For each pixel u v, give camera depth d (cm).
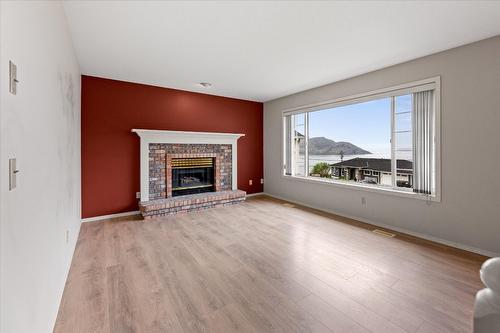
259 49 303
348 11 222
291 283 221
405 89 340
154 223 391
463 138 288
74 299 198
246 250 290
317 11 222
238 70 378
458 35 264
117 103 427
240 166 589
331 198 454
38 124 143
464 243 290
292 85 462
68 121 256
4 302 94
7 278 97
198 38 274
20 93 116
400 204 351
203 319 176
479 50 275
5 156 97
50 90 174
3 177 95
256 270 244
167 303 194
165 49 303
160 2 210
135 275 234
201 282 223
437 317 177
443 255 276
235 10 222
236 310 186
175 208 444
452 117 296
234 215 436
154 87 463
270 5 214
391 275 234
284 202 540
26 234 120
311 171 519
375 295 204
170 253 282
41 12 152
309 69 371
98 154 411
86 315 179
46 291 153
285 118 559
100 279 227
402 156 360
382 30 255
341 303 194
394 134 367
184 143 489
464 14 225
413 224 337
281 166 569
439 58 306
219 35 267
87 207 402
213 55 321
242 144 591
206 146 523
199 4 213
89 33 262
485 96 271
